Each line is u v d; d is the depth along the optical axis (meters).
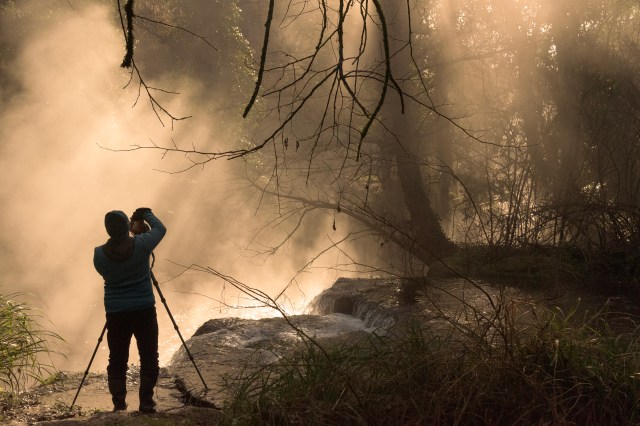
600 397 5.50
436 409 5.29
